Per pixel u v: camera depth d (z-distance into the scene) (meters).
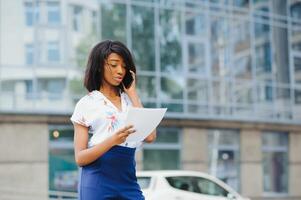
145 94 21.38
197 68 22.56
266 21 24.69
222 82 23.12
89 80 3.26
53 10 19.98
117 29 20.95
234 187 22.98
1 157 18.72
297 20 25.50
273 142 24.34
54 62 19.84
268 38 24.67
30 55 19.64
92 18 20.53
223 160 22.73
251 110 23.78
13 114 18.91
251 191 23.36
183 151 21.73
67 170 19.41
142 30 21.48
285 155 24.64
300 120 24.86
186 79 22.22
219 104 22.98
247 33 24.11
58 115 19.41
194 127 22.00
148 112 3.05
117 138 3.02
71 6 20.19
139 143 3.22
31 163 18.98
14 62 19.44
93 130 3.21
